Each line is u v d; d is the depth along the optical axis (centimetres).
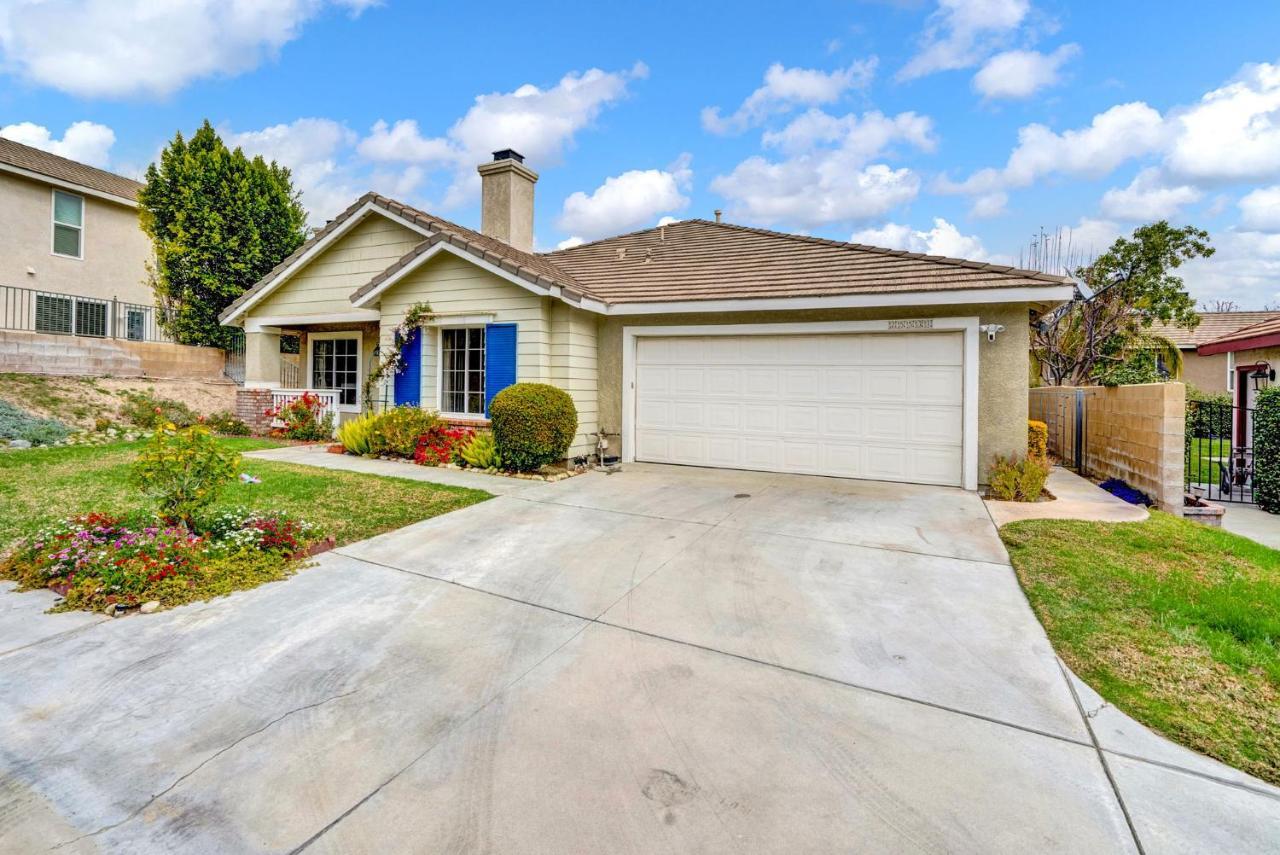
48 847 227
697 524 671
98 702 322
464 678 350
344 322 1330
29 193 1664
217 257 1706
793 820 239
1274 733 297
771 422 996
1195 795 254
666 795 254
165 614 429
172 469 541
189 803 250
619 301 1040
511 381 1037
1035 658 372
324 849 226
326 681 345
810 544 600
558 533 634
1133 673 353
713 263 1141
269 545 544
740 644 392
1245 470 1060
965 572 522
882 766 272
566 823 238
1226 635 400
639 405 1091
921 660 370
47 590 465
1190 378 2486
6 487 730
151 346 1557
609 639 399
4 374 1266
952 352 891
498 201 1255
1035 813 243
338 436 1187
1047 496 844
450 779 264
